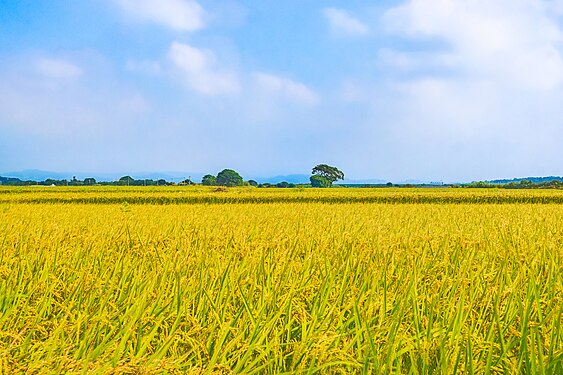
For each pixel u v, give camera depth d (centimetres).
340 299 426
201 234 1030
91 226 1304
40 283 505
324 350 307
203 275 530
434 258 678
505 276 523
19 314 405
